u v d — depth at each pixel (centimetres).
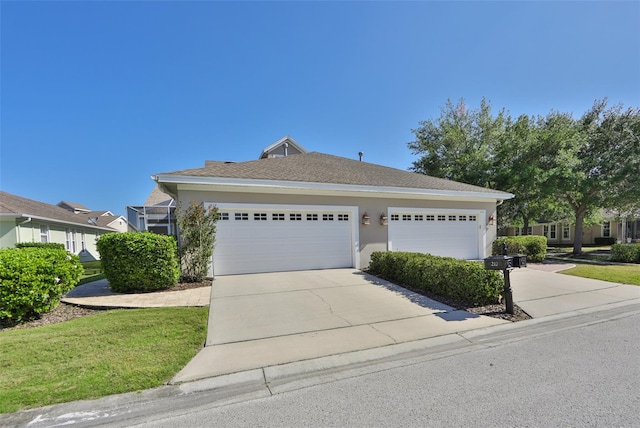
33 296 502
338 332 456
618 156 1355
